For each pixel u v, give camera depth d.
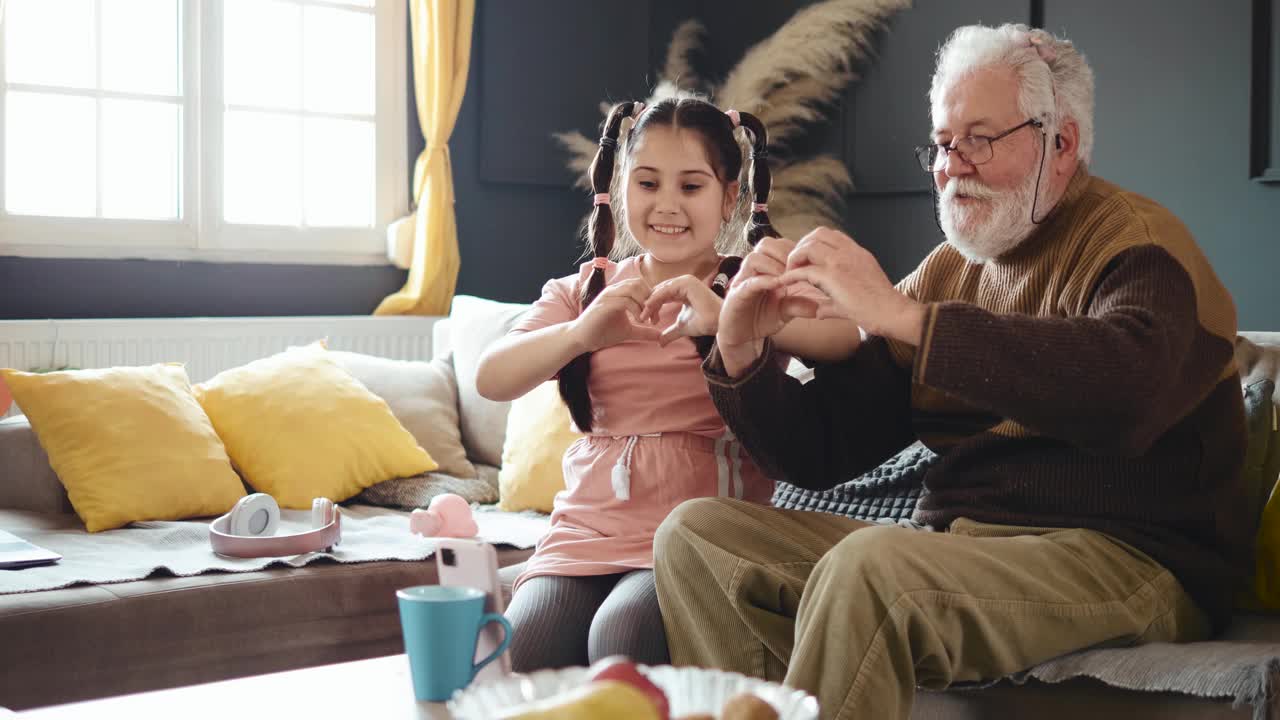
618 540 1.67
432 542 2.33
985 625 1.31
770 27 4.67
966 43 1.62
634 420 1.74
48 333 3.58
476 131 4.64
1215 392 1.53
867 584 1.26
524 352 1.67
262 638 2.07
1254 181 3.27
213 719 1.07
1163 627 1.46
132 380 2.64
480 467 2.99
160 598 1.98
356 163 4.42
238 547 2.18
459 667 1.11
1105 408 1.30
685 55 4.96
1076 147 1.59
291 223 4.27
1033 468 1.55
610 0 4.96
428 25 4.34
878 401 1.73
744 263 1.50
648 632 1.49
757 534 1.49
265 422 2.73
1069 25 3.72
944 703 1.50
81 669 1.90
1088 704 1.39
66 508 2.62
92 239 3.85
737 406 1.56
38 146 3.79
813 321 1.70
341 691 1.17
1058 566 1.39
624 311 1.62
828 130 4.49
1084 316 1.35
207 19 4.03
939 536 1.34
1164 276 1.42
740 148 1.82
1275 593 1.68
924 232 4.15
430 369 3.11
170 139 4.02
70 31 3.84
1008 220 1.56
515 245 4.79
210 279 4.08
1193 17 3.39
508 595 2.05
